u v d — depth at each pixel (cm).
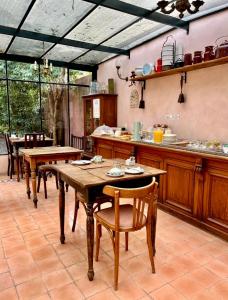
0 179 461
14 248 223
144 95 422
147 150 332
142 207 184
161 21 309
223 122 294
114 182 184
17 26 341
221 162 234
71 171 212
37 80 527
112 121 501
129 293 168
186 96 340
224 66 286
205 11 300
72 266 198
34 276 185
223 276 187
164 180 308
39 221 280
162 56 341
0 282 178
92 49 424
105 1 271
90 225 179
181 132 354
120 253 217
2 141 512
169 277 185
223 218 240
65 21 328
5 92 498
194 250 222
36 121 546
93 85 516
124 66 471
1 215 296
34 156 317
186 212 281
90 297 164
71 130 605
